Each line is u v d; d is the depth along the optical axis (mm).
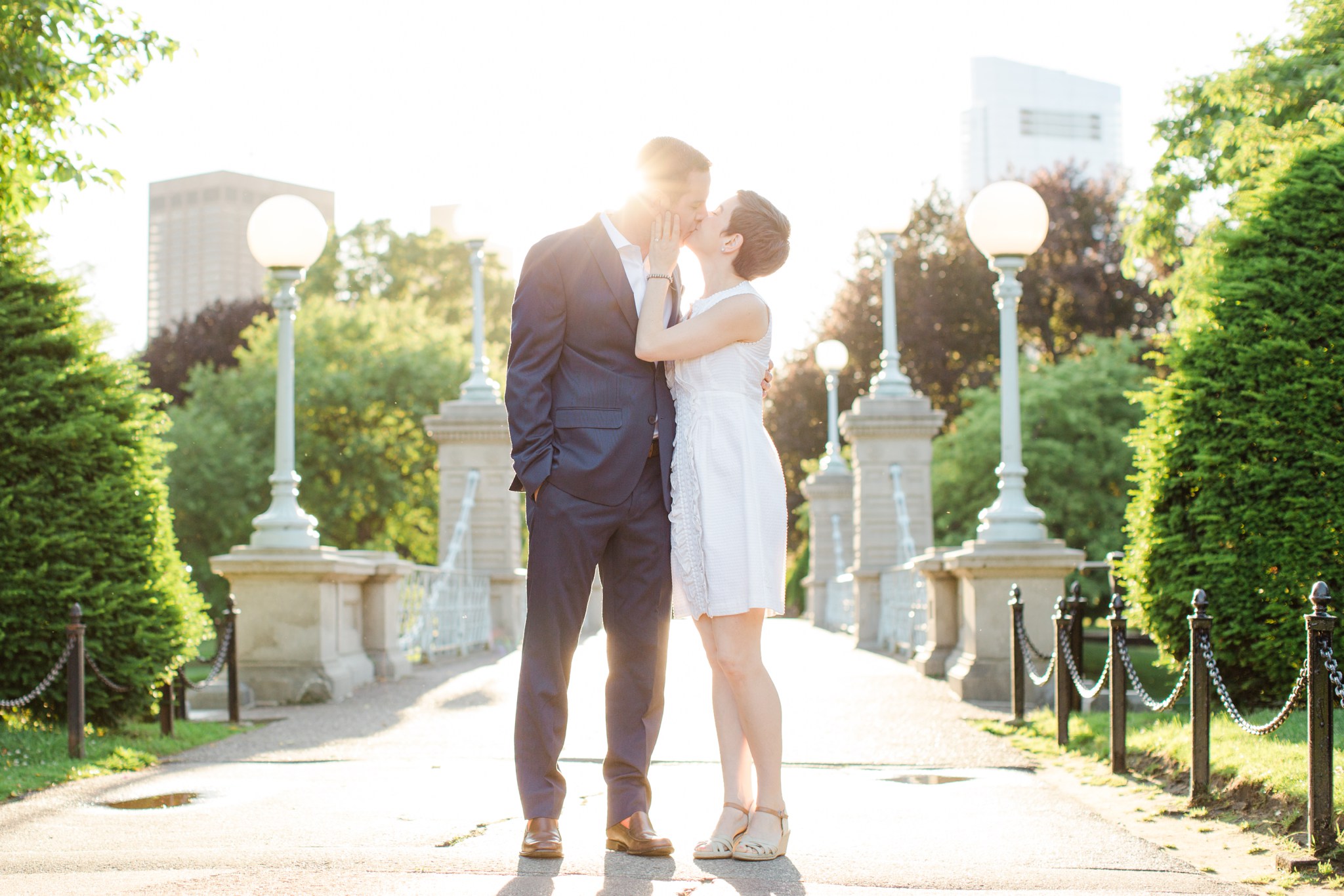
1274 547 6371
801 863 3711
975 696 9039
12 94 6672
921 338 27891
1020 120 169750
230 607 8148
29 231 7266
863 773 5789
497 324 39281
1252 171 9594
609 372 3816
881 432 15492
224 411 26250
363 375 26188
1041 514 9469
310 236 9602
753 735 3816
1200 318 6938
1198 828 4539
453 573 13773
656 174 3816
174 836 4246
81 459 6930
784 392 30484
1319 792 3969
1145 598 6852
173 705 7168
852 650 14547
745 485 3822
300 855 3748
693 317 3822
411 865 3596
